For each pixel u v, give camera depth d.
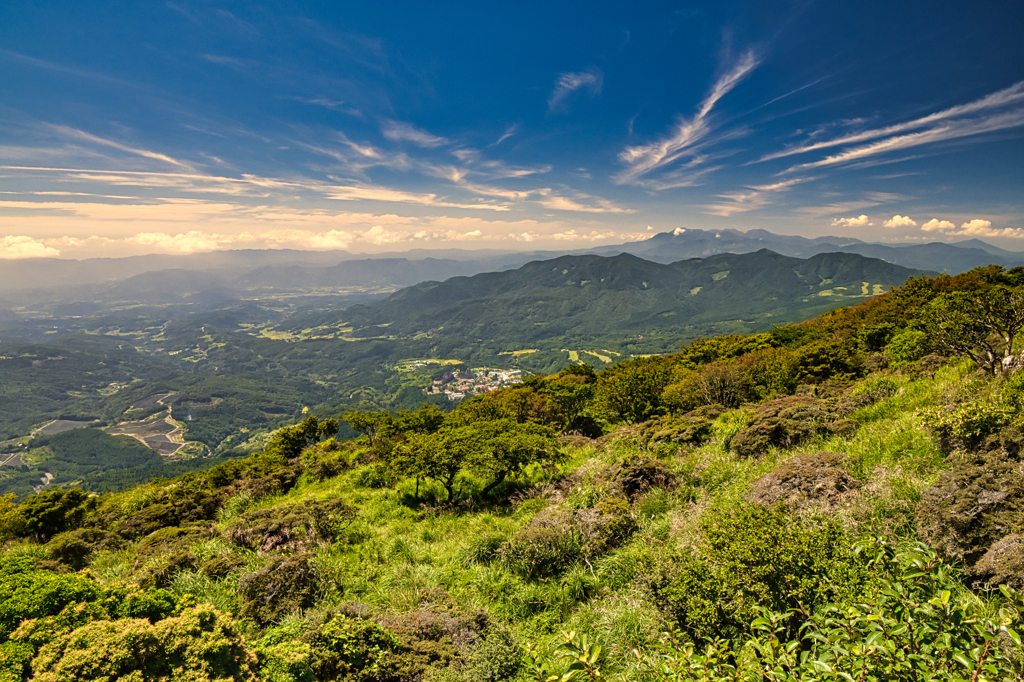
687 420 16.77
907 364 17.53
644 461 12.33
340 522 12.91
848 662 3.06
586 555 9.11
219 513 17.08
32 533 15.54
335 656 6.02
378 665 6.03
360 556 11.18
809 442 11.64
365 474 18.94
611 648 6.30
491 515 13.00
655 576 6.91
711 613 5.58
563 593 8.23
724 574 5.68
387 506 15.07
